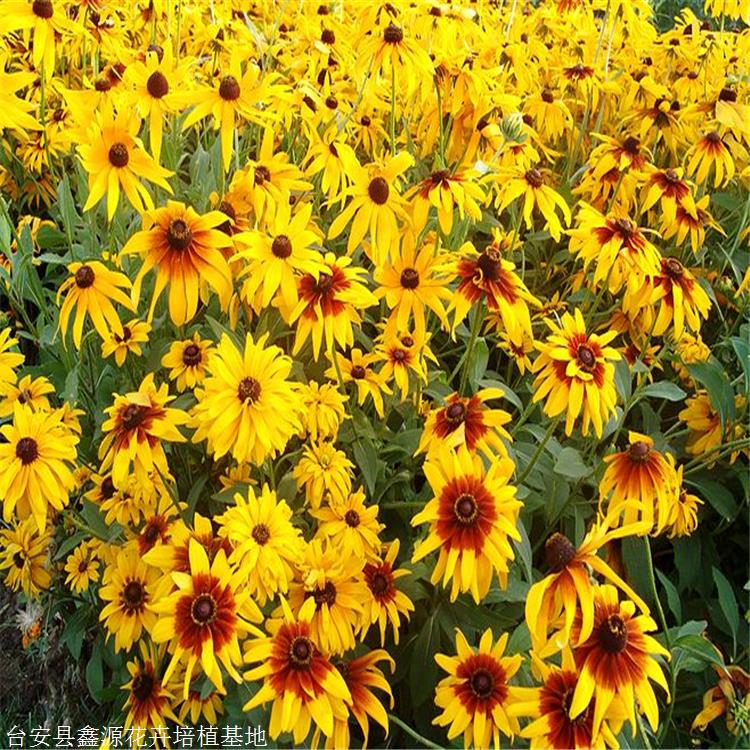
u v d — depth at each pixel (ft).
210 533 2.58
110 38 4.20
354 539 2.69
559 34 5.20
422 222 3.00
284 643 2.32
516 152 3.72
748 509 3.42
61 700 3.40
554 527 3.16
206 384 2.44
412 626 2.95
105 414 3.19
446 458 2.34
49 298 3.97
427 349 3.15
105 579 2.94
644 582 2.92
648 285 3.11
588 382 2.58
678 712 2.96
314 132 3.47
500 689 2.28
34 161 4.25
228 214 3.12
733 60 4.96
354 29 4.27
